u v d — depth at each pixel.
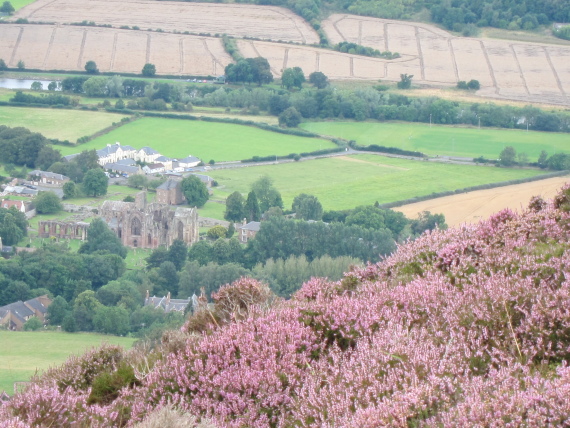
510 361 24.52
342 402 24.69
